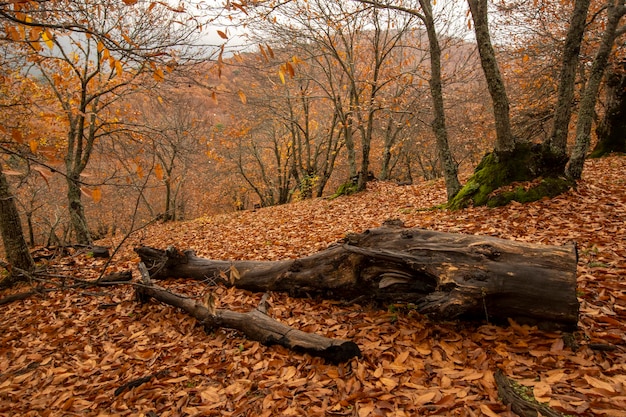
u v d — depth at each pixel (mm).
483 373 2732
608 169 9430
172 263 5891
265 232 9625
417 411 2482
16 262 6449
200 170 21344
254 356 3605
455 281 3303
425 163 29969
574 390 2414
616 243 4734
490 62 6891
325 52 12680
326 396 2830
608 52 7148
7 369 4016
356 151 26609
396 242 3998
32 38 2547
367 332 3652
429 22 7543
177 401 3080
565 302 3029
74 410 3135
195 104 15078
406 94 14242
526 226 5879
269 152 27281
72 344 4391
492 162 7660
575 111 13602
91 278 6570
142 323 4754
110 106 10891
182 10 2461
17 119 6375
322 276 4391
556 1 9844
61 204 14312
